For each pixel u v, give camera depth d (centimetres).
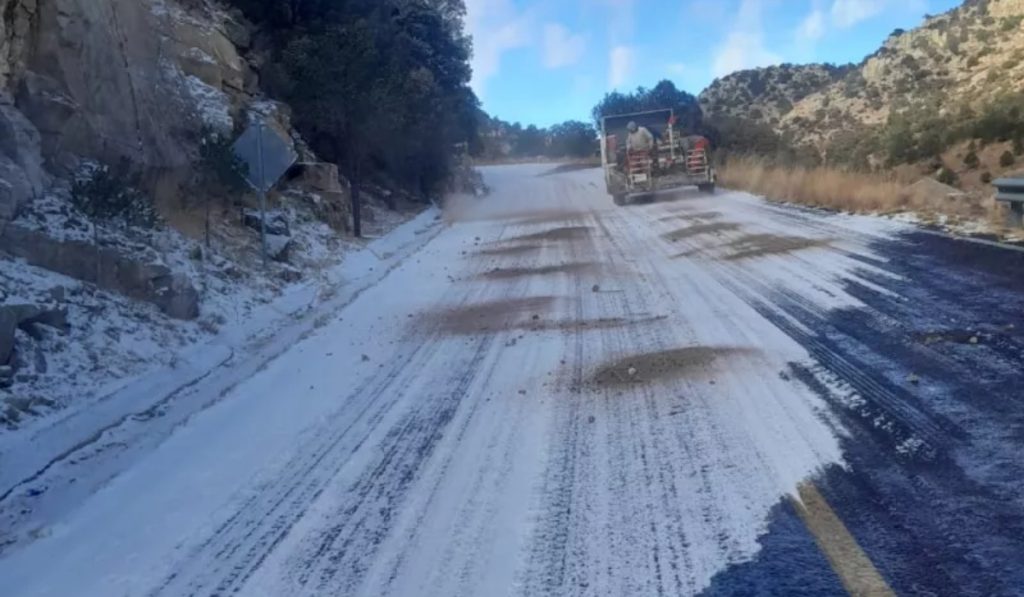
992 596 435
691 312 1165
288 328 1329
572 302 1342
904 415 695
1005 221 1522
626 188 3209
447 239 2602
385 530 584
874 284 1187
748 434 693
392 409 868
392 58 3331
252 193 1989
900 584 454
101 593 528
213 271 1463
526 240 2333
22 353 922
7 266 1062
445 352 1094
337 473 700
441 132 3925
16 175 1185
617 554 520
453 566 525
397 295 1592
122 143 1520
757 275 1369
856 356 873
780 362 882
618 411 789
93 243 1169
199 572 546
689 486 606
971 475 575
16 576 560
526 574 507
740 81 7962
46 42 1408
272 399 944
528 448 717
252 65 2559
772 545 509
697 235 1977
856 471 600
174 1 2231
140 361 1036
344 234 2391
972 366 797
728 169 3681
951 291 1088
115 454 787
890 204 1936
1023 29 4634
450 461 705
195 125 1841
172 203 1614
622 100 5188
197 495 677
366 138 2670
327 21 3262
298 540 580
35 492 701
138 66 1677
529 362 1002
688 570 492
